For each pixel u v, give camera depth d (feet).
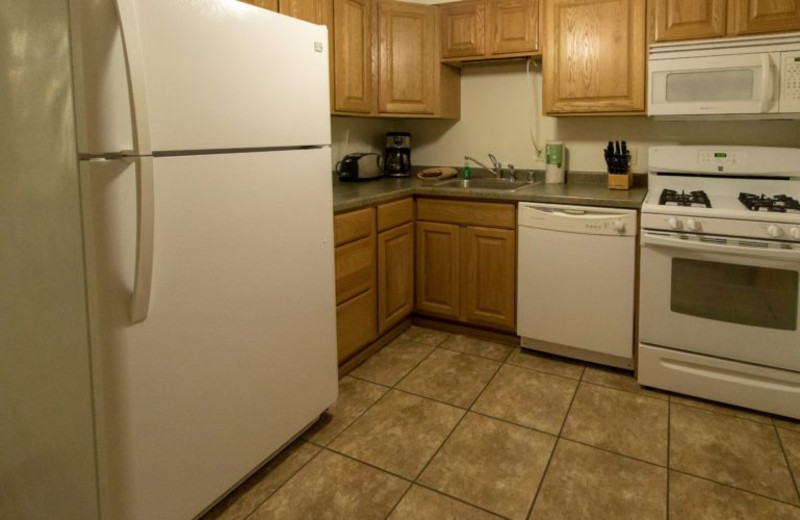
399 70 10.17
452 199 9.46
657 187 8.66
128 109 3.91
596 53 8.64
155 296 4.30
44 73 3.89
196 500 4.91
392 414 7.23
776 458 6.11
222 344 5.01
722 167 8.06
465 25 10.02
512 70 10.62
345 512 5.39
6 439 4.98
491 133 11.05
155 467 4.47
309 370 6.32
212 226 4.77
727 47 7.39
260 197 5.28
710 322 7.17
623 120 9.64
